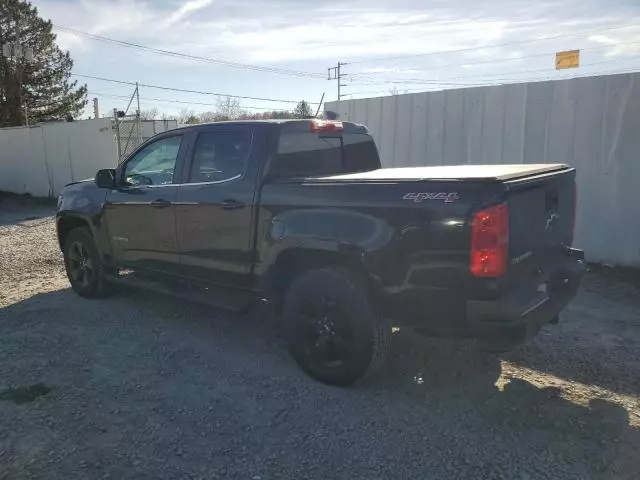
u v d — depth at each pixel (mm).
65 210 6199
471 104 7922
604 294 6145
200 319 5492
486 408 3660
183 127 5051
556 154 7293
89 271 6172
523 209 3441
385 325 3758
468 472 2982
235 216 4445
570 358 4461
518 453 3150
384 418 3547
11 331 5180
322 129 4828
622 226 6926
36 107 35875
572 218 4273
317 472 2988
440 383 4031
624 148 6785
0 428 3418
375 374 3977
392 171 4500
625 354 4543
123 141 18266
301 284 4016
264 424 3484
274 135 4375
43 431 3387
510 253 3270
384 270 3551
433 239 3357
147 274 5426
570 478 2928
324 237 3814
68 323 5398
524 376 4141
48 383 4055
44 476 2938
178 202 4902
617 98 6762
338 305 3838
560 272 3924
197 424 3484
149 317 5562
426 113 8375
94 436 3338
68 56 36656
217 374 4211
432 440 3289
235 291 4617
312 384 4035
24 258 8797
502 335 3305
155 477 2943
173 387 3994
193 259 4867
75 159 19344
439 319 3441
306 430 3410
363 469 3016
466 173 3729
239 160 4504
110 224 5691
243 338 4973
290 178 4238
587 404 3711
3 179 22109
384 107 8828
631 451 3160
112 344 4832
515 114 7551
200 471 2998
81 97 37781
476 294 3262
